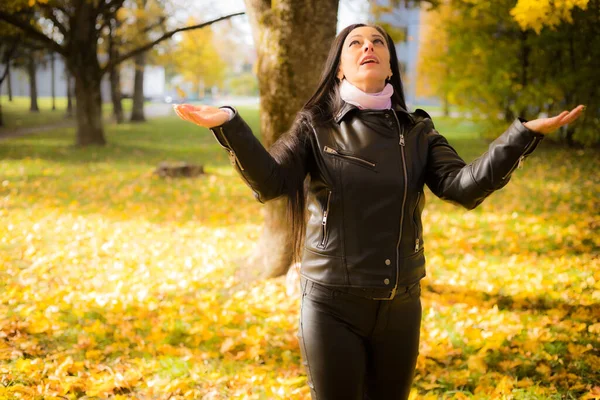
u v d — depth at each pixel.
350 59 2.54
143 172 14.43
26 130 28.67
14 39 22.42
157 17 24.17
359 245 2.39
